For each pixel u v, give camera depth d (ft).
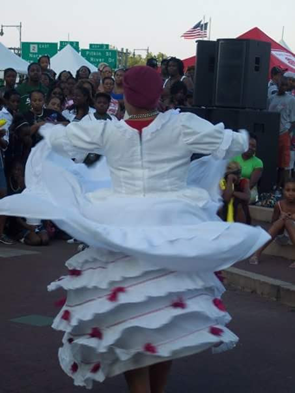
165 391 16.08
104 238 11.84
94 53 148.56
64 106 40.78
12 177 34.09
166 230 12.30
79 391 15.98
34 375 16.88
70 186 13.19
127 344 12.09
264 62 40.81
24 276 26.91
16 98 36.86
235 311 23.03
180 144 12.76
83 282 12.38
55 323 12.85
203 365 17.85
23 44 147.54
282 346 19.57
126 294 11.95
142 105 12.79
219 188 13.87
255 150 39.24
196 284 12.20
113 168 13.05
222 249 12.12
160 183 12.79
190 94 45.11
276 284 24.57
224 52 40.14
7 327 20.45
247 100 40.14
